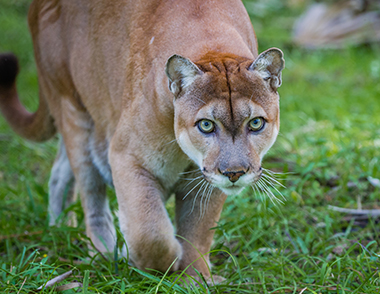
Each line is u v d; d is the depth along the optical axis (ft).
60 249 25.13
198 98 18.53
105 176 26.05
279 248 24.53
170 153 20.99
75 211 27.50
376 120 38.65
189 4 21.15
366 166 31.40
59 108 27.04
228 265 23.16
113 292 20.39
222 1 21.59
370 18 58.13
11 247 25.11
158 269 21.34
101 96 24.40
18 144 38.19
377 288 19.76
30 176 32.73
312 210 27.91
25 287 20.11
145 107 20.59
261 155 19.16
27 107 44.37
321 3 60.95
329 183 31.71
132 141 21.20
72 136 26.32
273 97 19.20
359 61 53.06
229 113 18.24
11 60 29.25
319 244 24.44
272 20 70.38
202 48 20.08
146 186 21.22
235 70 18.69
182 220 22.90
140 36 21.85
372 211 27.78
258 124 18.72
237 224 26.21
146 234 20.74
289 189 28.96
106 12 23.65
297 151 34.86
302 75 51.31
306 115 41.50
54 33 26.16
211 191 22.09
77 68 25.09
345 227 27.35
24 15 70.44
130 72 21.84
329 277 21.02
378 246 24.99
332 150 34.40
